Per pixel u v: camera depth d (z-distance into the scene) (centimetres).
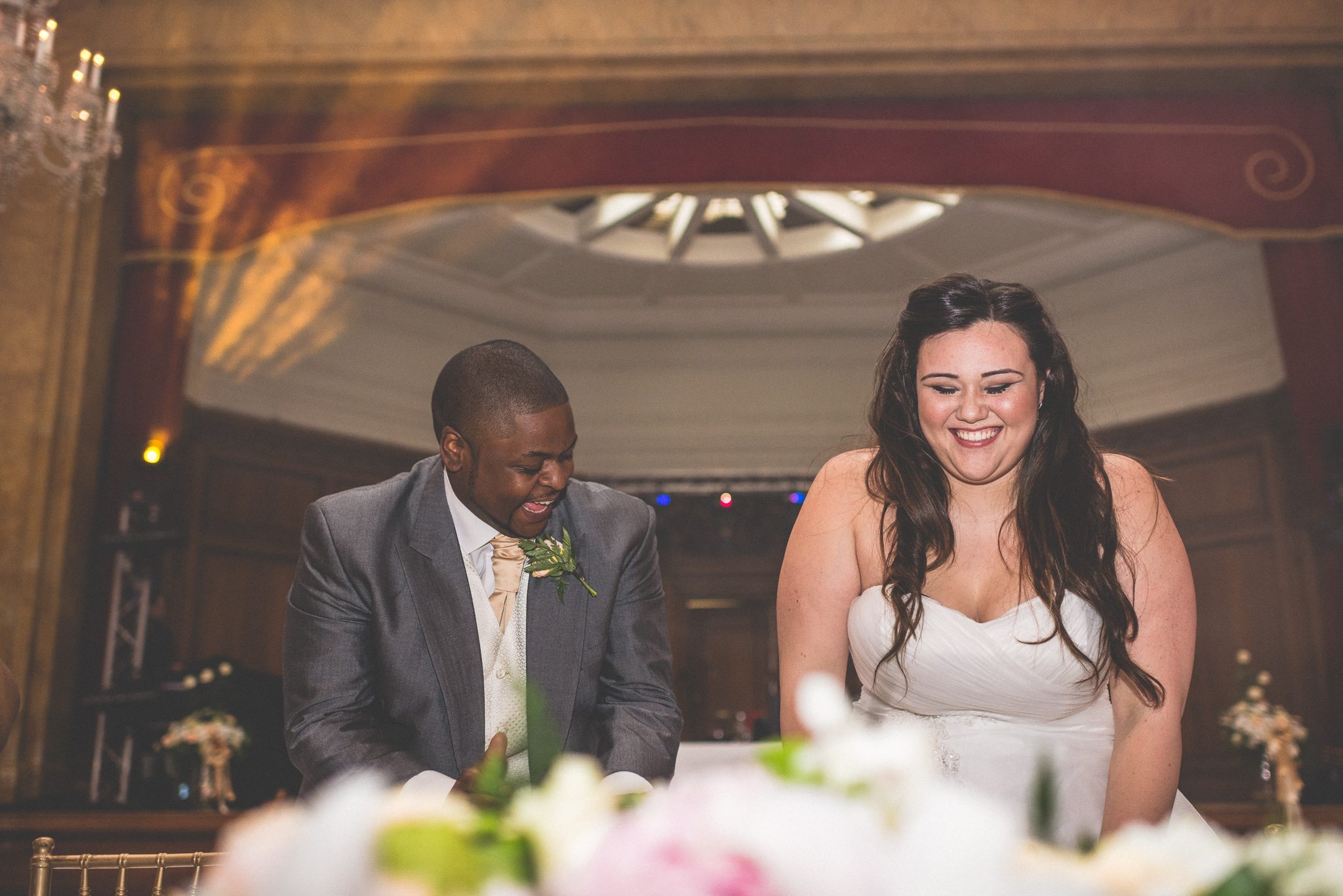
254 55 743
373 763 181
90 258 744
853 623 205
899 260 1033
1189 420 965
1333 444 700
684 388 1160
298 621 203
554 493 194
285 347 998
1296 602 891
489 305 1086
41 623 695
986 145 759
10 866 454
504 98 769
